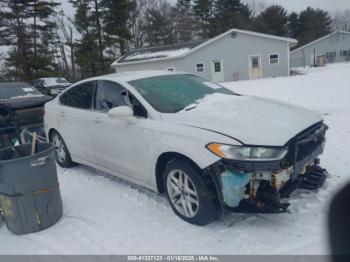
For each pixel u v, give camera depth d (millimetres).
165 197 4328
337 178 4297
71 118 5223
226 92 4711
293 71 28922
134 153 4105
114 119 4336
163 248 3248
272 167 3059
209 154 3221
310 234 3195
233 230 3414
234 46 27688
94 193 4676
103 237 3521
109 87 4641
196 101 4148
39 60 34625
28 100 7070
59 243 3475
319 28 59844
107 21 37562
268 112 3621
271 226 3406
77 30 38094
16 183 3527
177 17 50875
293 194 3936
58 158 5926
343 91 12266
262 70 27484
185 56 28172
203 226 3535
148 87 4324
